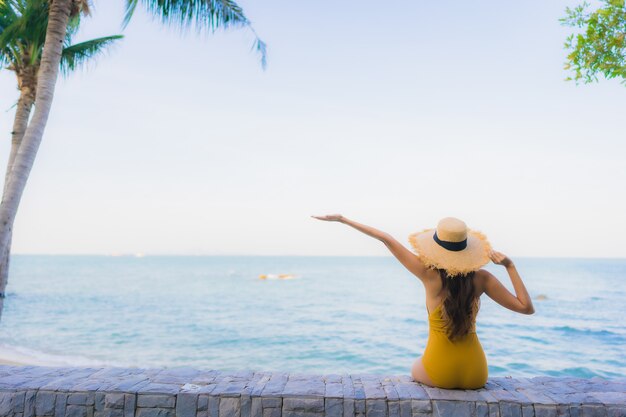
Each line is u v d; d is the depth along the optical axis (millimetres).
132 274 85062
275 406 3738
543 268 121438
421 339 19156
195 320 24797
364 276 79062
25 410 3887
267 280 67250
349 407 3689
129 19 7410
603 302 35469
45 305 31578
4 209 5324
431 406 3652
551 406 3605
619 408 3600
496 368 14016
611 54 4438
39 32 8383
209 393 3803
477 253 3635
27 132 5672
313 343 18188
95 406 3850
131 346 17109
